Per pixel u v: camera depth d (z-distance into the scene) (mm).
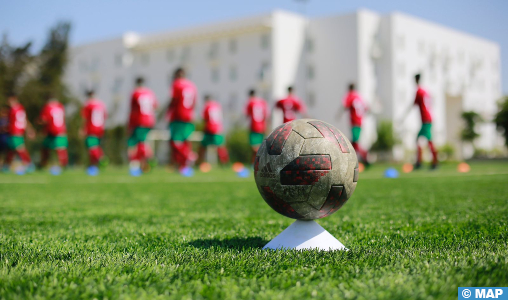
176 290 2125
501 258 2590
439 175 12242
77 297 2049
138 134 14641
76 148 30969
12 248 3176
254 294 2055
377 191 7613
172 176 13242
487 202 5691
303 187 2861
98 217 4867
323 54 37812
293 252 2848
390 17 37438
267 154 2957
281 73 36781
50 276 2348
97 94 46062
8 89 30734
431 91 41750
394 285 2129
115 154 31625
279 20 36594
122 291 2135
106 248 3162
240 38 38250
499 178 10633
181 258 2760
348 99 14516
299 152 2869
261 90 37438
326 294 2031
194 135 31156
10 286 2205
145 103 14516
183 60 41062
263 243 3350
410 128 39219
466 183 9102
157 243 3350
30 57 32125
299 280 2254
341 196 2953
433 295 2012
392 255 2762
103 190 8414
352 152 3020
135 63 44094
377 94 37594
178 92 13742
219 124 17469
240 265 2559
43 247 3209
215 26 39375
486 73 49750
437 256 2705
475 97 47656
